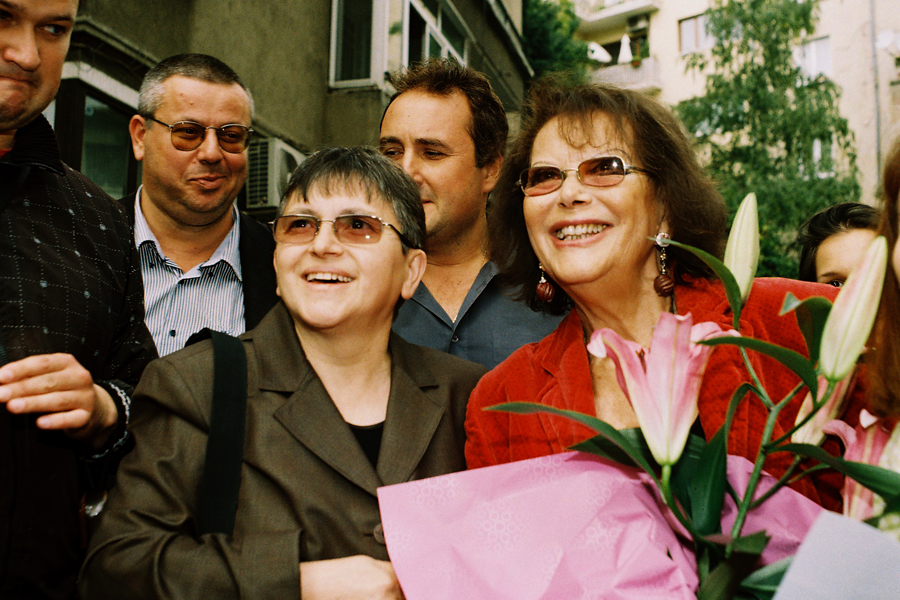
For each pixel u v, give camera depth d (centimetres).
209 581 111
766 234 1103
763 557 101
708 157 1146
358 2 768
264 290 260
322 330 142
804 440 107
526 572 100
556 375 148
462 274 253
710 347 94
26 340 146
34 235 154
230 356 137
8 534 135
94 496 151
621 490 105
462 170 243
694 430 136
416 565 104
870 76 1391
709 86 1196
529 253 179
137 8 493
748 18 1166
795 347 137
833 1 1432
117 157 496
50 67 153
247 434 131
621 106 146
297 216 142
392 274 147
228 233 264
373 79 746
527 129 160
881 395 108
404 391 150
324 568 116
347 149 152
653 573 95
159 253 250
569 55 1413
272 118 658
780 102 1137
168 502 123
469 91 246
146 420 133
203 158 242
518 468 112
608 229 143
